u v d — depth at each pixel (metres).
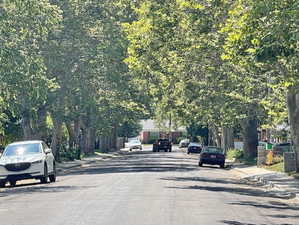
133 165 82.06
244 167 78.56
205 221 24.83
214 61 59.97
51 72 75.94
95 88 87.44
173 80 72.06
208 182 50.06
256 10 30.03
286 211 30.94
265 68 42.78
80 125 121.12
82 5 79.06
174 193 37.69
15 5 54.78
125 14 84.00
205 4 51.53
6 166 48.56
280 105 62.25
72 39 77.94
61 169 76.25
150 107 120.81
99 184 45.97
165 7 55.88
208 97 74.06
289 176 58.56
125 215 26.44
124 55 84.94
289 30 29.38
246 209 30.52
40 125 80.00
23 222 24.67
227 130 114.69
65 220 24.94
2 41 51.72
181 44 56.53
